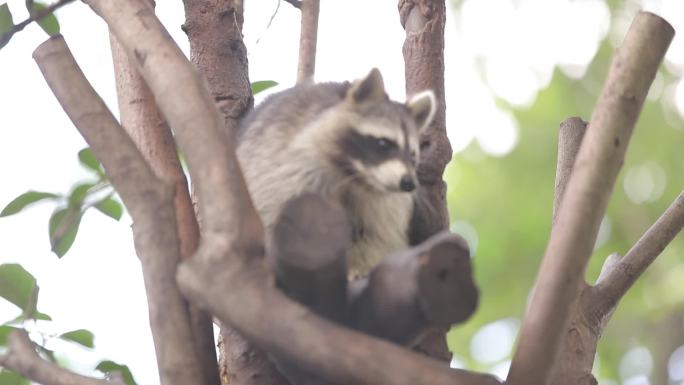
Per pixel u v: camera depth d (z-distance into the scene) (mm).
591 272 20906
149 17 7836
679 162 22438
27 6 9531
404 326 6926
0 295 8766
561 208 7281
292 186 9750
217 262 6758
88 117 7816
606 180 7148
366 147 10031
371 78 10406
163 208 7520
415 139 10242
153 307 7371
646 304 21766
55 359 8773
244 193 7027
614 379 21672
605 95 7289
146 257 7426
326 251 6723
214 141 7184
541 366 6953
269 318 6578
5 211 9086
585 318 9336
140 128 9312
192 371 7309
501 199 21906
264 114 10211
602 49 22391
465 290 6574
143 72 7715
